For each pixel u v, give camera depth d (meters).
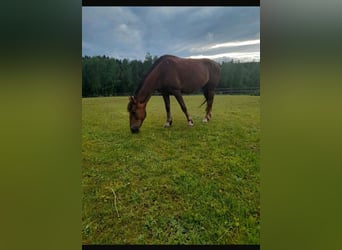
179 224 1.67
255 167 2.05
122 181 1.96
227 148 2.17
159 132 2.31
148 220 1.70
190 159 2.10
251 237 1.67
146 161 2.08
